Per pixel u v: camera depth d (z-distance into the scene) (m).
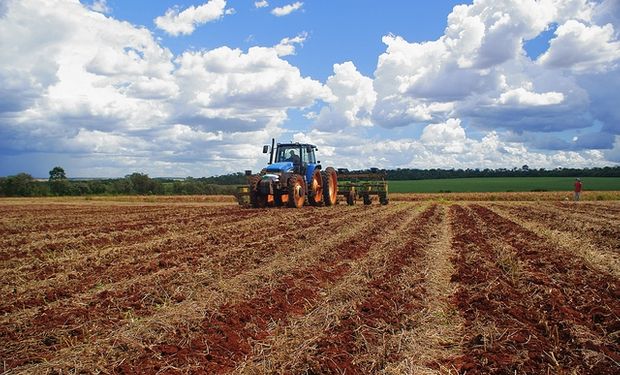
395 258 11.34
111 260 11.57
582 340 5.93
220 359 5.59
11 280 9.52
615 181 83.56
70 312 7.21
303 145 26.78
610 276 9.52
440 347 6.08
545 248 12.95
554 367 5.29
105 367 5.38
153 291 8.35
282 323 6.84
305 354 5.64
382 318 6.98
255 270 10.10
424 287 8.96
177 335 6.31
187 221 20.31
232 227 17.66
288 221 19.42
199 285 8.85
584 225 18.70
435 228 18.53
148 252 12.67
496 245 13.67
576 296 8.08
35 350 5.89
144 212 26.94
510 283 9.05
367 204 31.89
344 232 16.03
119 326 6.67
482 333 6.26
